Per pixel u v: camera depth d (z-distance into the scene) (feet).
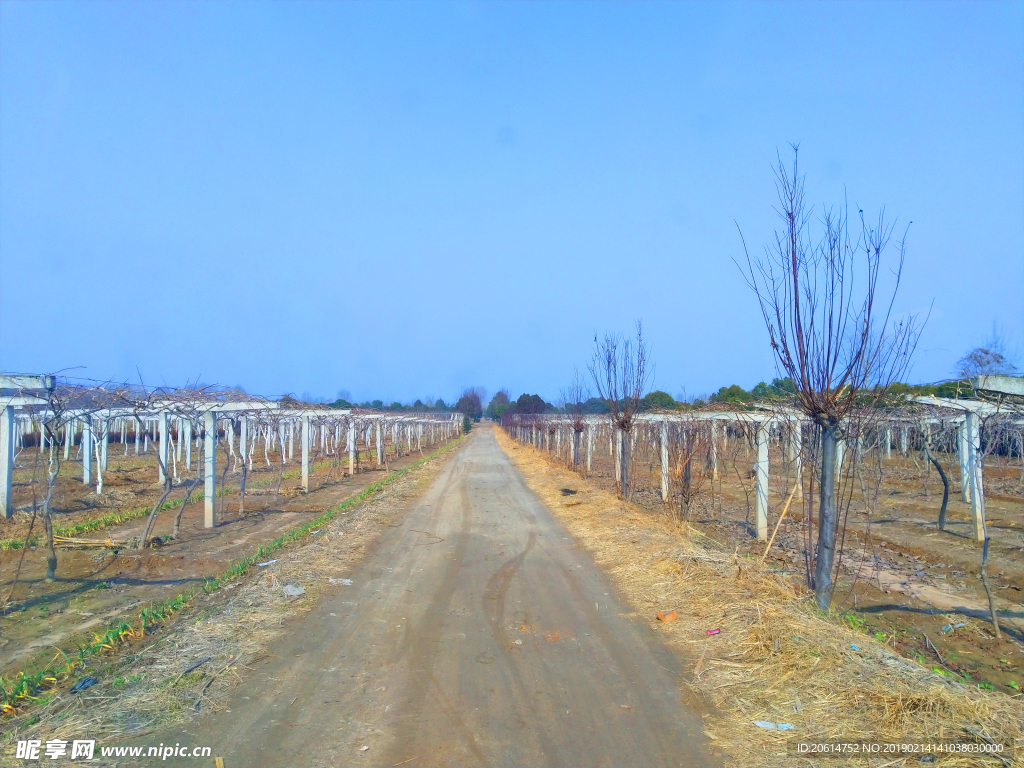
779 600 22.48
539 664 18.19
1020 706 14.97
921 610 27.30
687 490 38.68
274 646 19.43
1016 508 52.95
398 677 17.24
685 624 21.24
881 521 48.11
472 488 65.41
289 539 38.09
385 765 12.85
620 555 31.53
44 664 18.93
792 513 51.31
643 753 13.29
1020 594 29.71
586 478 76.43
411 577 28.30
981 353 47.80
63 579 28.66
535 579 27.96
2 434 43.83
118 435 127.85
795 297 20.85
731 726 14.43
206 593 26.16
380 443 102.99
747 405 44.39
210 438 43.57
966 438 41.04
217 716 14.90
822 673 16.51
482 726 14.48
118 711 14.93
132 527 43.19
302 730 14.25
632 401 51.08
